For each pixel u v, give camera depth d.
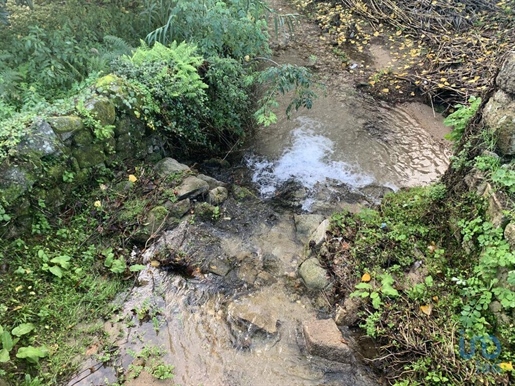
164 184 4.65
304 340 3.59
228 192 4.93
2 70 5.06
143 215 4.36
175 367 3.37
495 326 3.30
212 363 3.42
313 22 8.21
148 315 3.69
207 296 3.88
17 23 5.96
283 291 3.96
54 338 3.43
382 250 4.09
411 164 5.59
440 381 3.13
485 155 3.83
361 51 7.47
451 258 3.89
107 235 4.20
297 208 4.92
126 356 3.40
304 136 5.94
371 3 8.31
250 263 4.18
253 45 5.74
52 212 4.10
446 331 3.40
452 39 7.33
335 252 4.15
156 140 5.04
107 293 3.78
